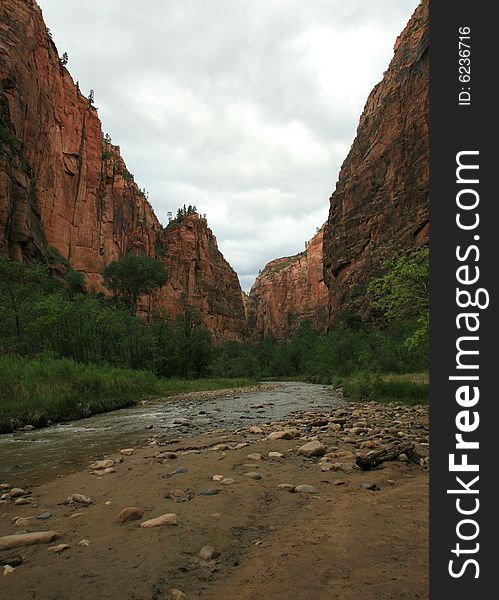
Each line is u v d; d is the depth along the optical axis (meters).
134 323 41.00
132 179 131.75
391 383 17.31
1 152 57.44
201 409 16.77
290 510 4.07
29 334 30.38
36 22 83.44
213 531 3.57
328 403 17.56
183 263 148.88
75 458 7.69
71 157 92.75
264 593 2.50
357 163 95.44
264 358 80.88
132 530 3.66
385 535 3.27
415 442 7.44
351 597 2.41
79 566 2.97
